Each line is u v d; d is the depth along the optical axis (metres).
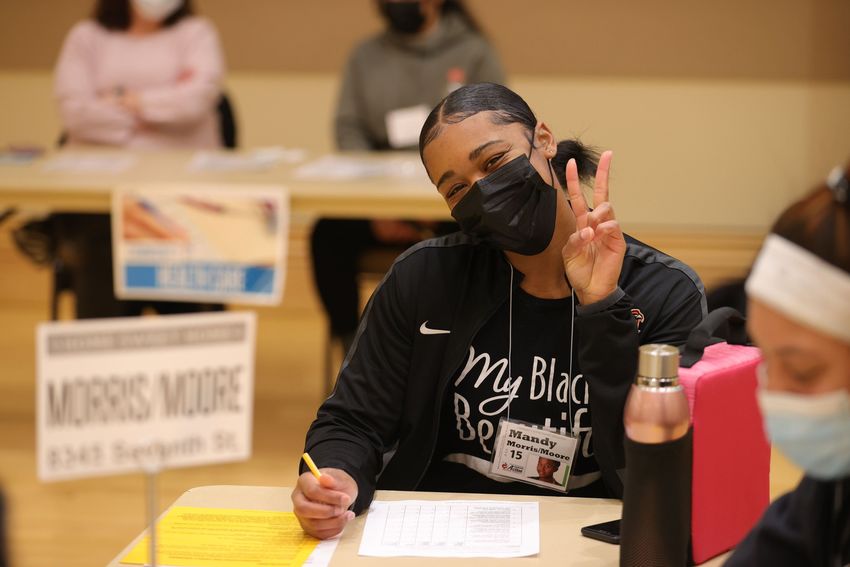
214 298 3.51
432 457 1.75
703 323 1.43
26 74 6.46
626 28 6.27
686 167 6.41
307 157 4.15
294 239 6.16
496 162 1.59
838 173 0.97
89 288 3.91
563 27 6.30
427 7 4.34
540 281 1.69
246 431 1.14
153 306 4.09
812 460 1.01
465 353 1.70
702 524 1.35
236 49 6.44
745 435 1.41
